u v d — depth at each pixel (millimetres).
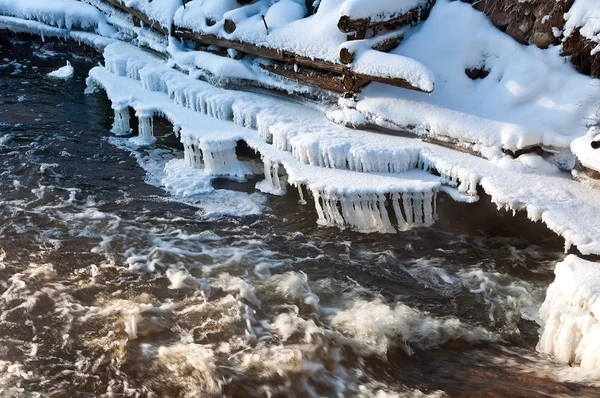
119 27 12000
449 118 7117
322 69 8180
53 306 5820
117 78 10547
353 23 7254
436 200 6969
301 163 7406
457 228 6992
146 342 5379
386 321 5664
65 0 13008
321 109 8281
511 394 4715
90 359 5195
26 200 7715
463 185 6613
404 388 4938
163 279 6262
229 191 7969
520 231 6684
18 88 11461
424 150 7098
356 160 7125
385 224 6973
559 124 6668
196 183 8062
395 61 7121
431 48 7629
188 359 5160
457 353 5402
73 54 13047
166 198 7863
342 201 6871
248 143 8000
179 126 8641
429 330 5633
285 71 8516
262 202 7711
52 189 7980
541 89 6887
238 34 8883
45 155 8914
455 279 6352
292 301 5984
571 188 6352
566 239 5668
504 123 6871
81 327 5555
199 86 9219
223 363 5125
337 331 5555
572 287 4992
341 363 5188
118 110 9469
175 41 10203
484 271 6441
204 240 7004
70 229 7121
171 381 4957
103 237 6973
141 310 5730
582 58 6793
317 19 8031
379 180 6902
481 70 7449
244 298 5969
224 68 8977
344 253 6785
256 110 8344
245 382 4934
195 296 5996
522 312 5887
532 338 5559
